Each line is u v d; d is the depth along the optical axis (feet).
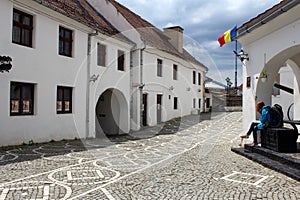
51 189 17.51
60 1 43.83
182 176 20.75
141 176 20.79
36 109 36.24
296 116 35.53
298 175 19.58
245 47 34.76
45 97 37.42
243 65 35.53
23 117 34.37
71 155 28.91
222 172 21.79
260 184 18.57
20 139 34.01
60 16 38.81
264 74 31.19
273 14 25.41
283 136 25.35
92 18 49.60
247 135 31.01
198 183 18.94
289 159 22.36
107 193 16.92
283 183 18.71
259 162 24.47
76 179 19.84
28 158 26.81
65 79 40.57
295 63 34.12
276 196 16.26
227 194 16.70
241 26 32.94
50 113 38.17
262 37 30.81
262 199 15.84
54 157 27.66
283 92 58.23
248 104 34.45
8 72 32.42
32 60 35.50
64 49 41.27
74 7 46.93
